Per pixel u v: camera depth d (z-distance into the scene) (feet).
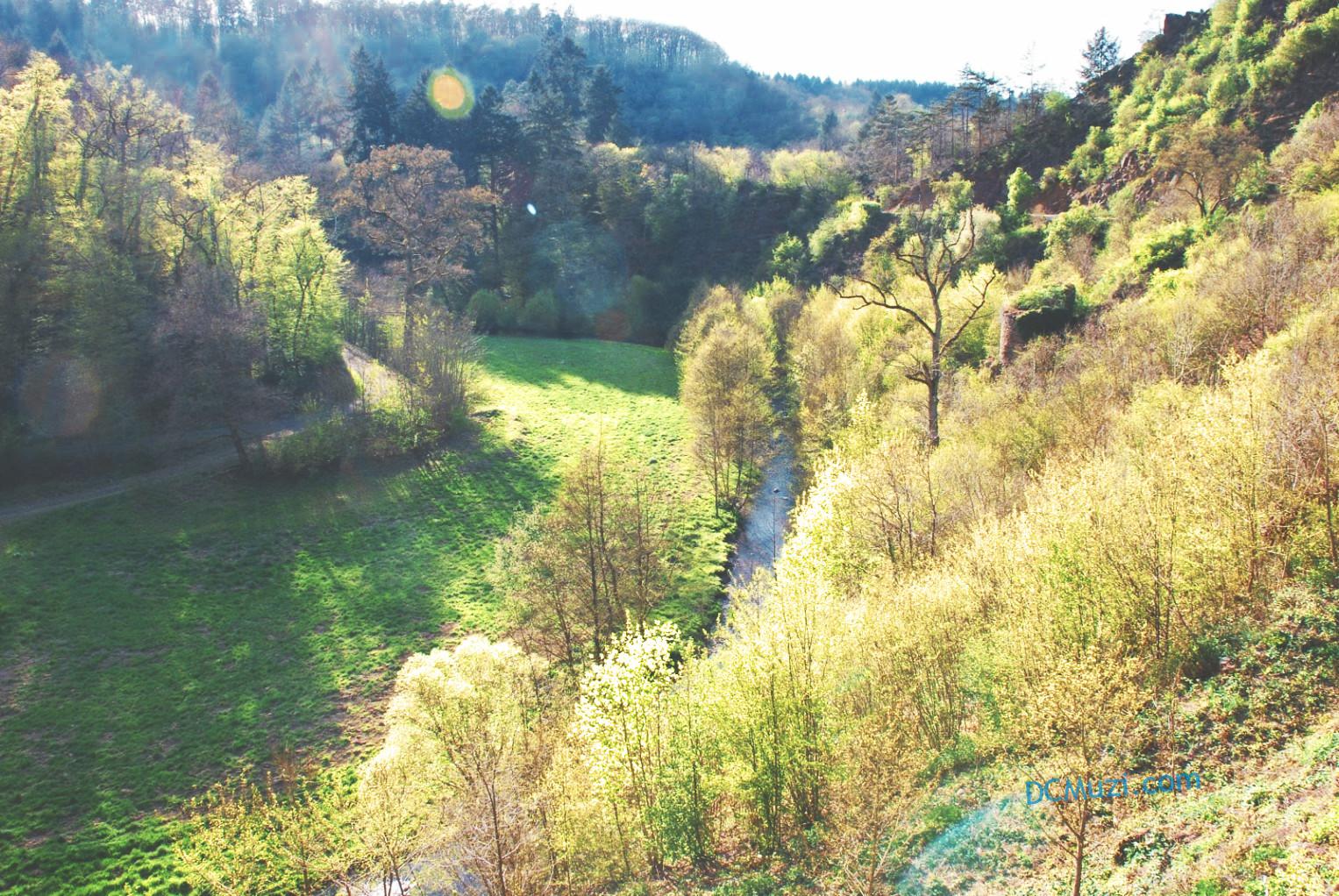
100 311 181.47
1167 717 56.90
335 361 243.40
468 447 218.79
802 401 203.21
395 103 396.16
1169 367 113.60
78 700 118.52
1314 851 41.01
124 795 104.37
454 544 175.01
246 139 382.01
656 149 453.99
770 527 188.14
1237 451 65.87
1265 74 219.00
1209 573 65.05
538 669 113.09
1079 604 64.69
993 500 105.29
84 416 180.96
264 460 189.37
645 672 81.66
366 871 90.53
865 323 212.23
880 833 58.39
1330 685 53.72
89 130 217.97
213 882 86.38
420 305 266.16
